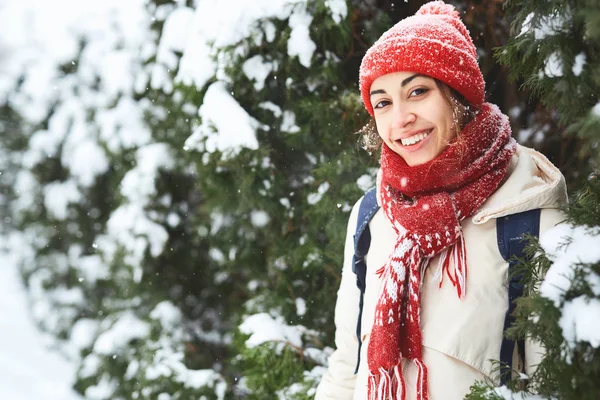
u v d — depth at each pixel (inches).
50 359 178.1
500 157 62.1
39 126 175.9
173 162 143.4
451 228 61.1
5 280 208.2
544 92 57.2
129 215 141.9
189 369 138.4
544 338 51.6
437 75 61.7
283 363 108.8
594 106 48.3
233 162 115.5
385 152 66.2
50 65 169.5
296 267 119.4
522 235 58.1
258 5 110.7
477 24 114.4
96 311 173.0
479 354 59.3
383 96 64.4
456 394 59.4
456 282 60.4
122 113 150.3
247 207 119.8
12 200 189.6
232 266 137.4
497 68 115.0
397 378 60.8
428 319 61.3
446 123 62.9
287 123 116.4
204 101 114.1
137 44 150.9
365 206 70.9
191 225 146.6
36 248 181.6
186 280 149.3
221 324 149.0
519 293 59.1
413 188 63.1
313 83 113.7
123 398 142.4
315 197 114.4
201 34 117.1
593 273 48.8
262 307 122.7
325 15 109.1
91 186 169.2
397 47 62.1
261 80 112.9
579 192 60.1
